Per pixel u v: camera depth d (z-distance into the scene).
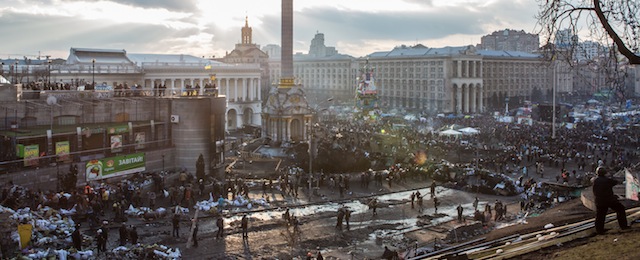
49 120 55.09
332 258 37.88
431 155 85.00
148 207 48.28
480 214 47.66
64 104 56.03
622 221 18.77
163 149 61.75
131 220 44.94
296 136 105.00
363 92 131.00
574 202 33.00
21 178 47.06
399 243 41.44
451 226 46.47
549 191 56.41
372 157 78.31
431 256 24.52
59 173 49.81
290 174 67.19
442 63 193.00
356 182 66.94
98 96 61.75
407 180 69.00
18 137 48.06
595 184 19.06
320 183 64.69
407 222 48.75
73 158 52.41
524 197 58.38
